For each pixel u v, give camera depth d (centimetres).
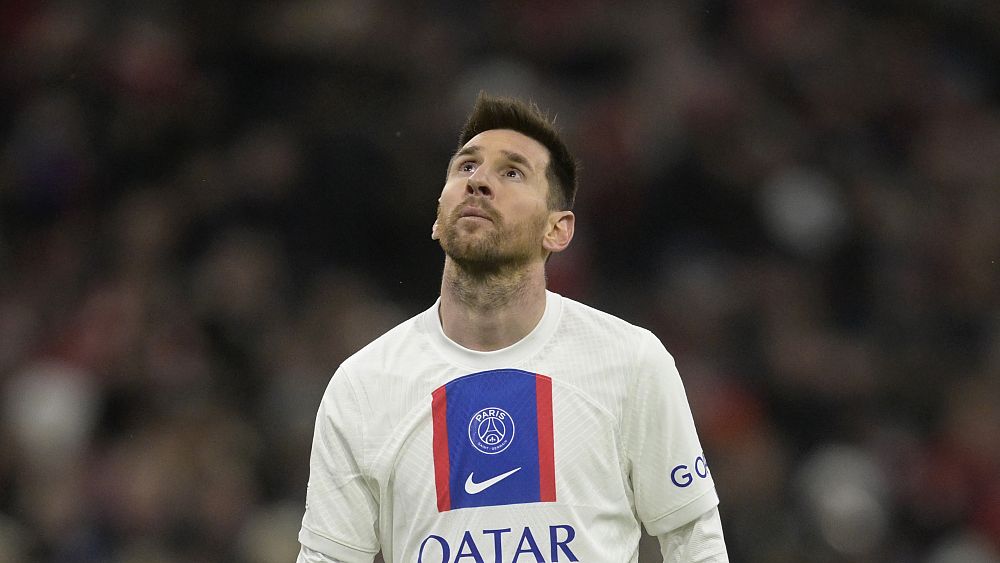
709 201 4238
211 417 3450
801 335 3978
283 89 4456
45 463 3350
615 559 1295
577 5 4806
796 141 4638
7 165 4384
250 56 4491
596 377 1314
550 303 1359
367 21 4562
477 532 1272
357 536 1316
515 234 1316
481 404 1302
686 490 1320
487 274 1317
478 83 4488
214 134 4403
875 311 4225
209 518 3225
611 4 4853
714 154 4325
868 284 4281
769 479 3525
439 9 4747
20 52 4616
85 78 4512
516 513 1274
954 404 3962
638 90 4569
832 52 5053
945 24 5322
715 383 3778
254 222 4031
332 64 4453
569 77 4678
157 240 4047
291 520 3256
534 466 1284
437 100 4434
